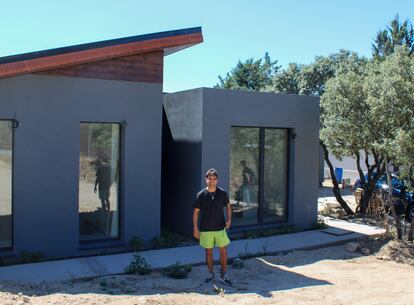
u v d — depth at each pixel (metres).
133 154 10.05
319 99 12.77
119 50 9.48
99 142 9.85
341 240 11.16
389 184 11.16
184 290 7.09
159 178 10.35
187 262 8.84
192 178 11.18
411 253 9.96
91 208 9.83
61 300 6.27
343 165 32.09
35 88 9.02
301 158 12.48
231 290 7.20
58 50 8.90
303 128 12.48
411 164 10.19
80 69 9.42
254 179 11.97
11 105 8.83
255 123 11.65
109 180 10.02
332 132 12.05
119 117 9.86
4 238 8.99
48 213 9.24
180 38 10.04
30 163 9.05
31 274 7.80
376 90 10.94
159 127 10.29
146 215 10.26
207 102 10.88
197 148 10.99
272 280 7.97
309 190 12.65
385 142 10.27
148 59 10.10
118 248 9.96
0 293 6.39
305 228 12.54
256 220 12.04
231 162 11.59
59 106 9.26
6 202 8.98
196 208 7.48
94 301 6.29
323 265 9.21
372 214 14.93
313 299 6.85
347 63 16.23
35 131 9.06
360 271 8.83
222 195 7.49
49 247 9.28
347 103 11.74
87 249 9.66
